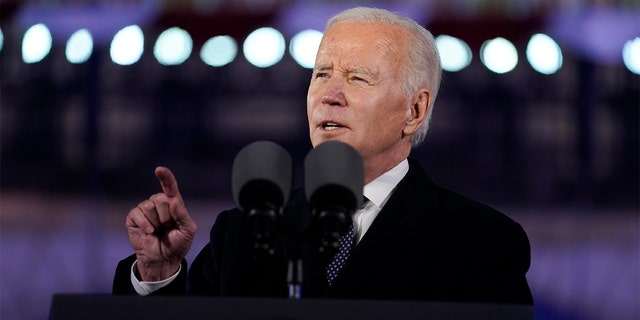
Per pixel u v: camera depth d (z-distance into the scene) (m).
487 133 27.27
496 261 5.87
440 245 5.92
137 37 27.44
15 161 27.42
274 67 28.23
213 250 6.36
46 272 19.98
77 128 27.61
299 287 4.73
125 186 27.16
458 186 26.95
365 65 6.31
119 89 27.83
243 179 4.73
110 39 27.64
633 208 26.09
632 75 27.11
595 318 18.91
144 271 5.79
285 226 4.75
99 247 21.47
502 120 27.20
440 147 27.33
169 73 27.95
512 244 5.96
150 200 5.50
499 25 26.11
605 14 26.86
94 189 26.88
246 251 6.02
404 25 6.55
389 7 26.42
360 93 6.27
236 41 26.89
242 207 4.76
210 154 28.06
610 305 19.17
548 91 27.08
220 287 6.02
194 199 27.44
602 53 26.91
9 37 27.86
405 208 6.09
